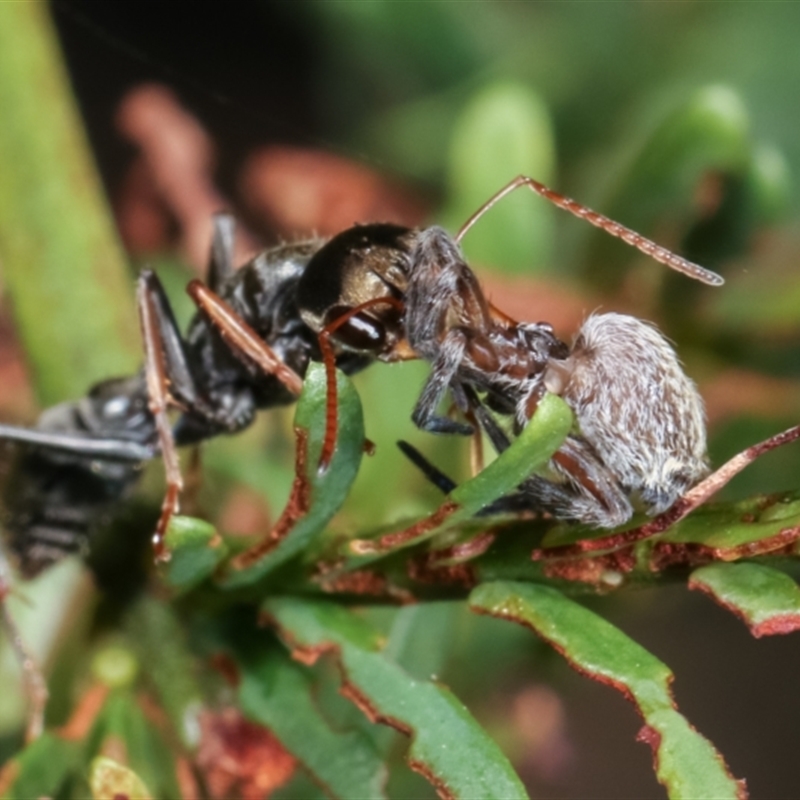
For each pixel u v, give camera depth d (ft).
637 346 0.26
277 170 0.32
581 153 0.33
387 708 0.25
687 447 0.25
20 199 0.28
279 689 0.26
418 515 0.25
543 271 0.29
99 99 0.41
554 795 0.31
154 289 0.28
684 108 0.28
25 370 0.29
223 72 0.43
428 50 0.34
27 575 0.28
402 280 0.27
